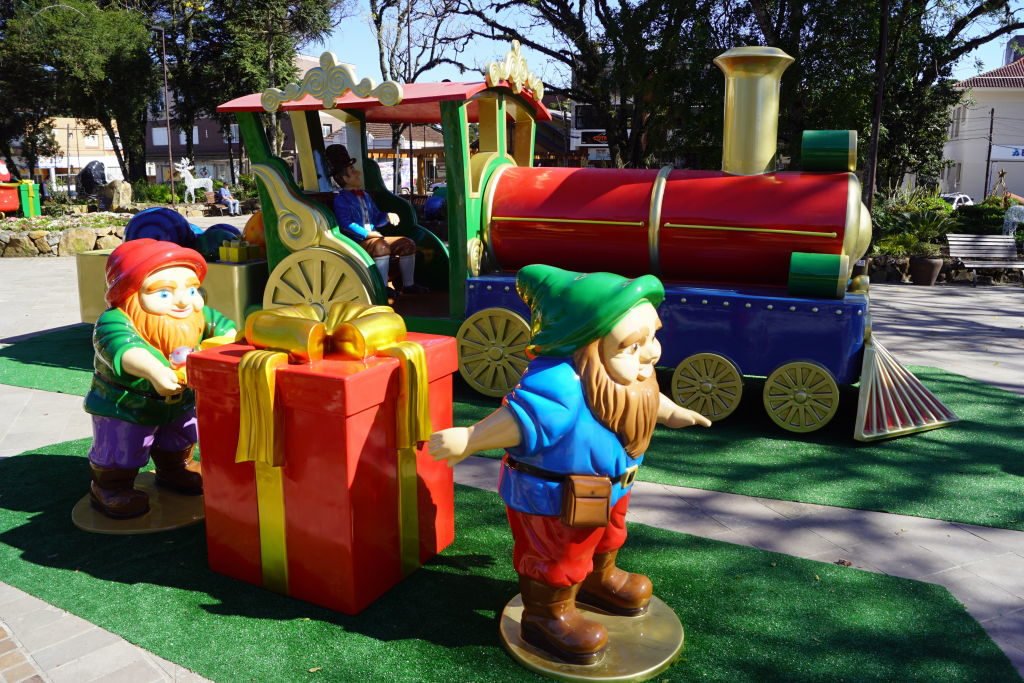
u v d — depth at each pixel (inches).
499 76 235.3
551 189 235.3
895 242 565.0
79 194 1344.7
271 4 1279.5
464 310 238.4
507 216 235.8
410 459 126.8
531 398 98.2
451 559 136.9
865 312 203.8
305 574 120.6
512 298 227.5
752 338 207.9
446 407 134.2
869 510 161.5
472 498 165.2
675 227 218.8
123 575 130.4
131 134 1376.7
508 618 114.3
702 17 599.8
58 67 1196.5
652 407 103.5
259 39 1323.8
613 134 802.8
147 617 117.4
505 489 105.6
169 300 143.6
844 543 146.3
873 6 554.6
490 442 98.7
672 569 134.6
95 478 151.8
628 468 105.6
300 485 117.5
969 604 124.9
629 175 232.4
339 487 113.7
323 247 243.4
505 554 139.1
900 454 194.2
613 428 100.8
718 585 129.3
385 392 118.7
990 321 379.6
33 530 147.4
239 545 127.2
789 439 205.9
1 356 294.7
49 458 186.9
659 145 662.5
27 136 1536.7
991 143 1508.4
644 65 618.5
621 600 115.0
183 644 110.4
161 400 146.9
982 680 104.0
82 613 118.6
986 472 182.4
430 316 247.4
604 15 746.8
